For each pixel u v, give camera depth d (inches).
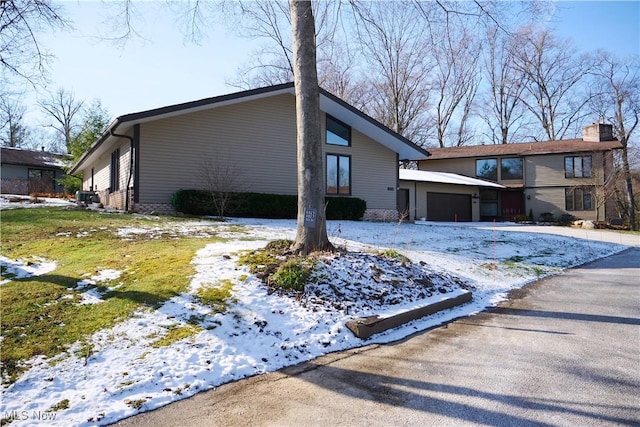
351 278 220.2
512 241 498.6
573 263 411.8
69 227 357.1
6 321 157.2
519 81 1341.0
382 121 1217.4
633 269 378.6
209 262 230.2
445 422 103.7
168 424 104.5
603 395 119.1
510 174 1116.5
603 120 1172.5
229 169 537.0
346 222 579.2
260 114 573.9
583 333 183.2
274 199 552.1
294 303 188.1
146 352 139.8
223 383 129.3
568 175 1045.8
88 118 868.0
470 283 285.3
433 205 938.1
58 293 187.6
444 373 136.6
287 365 144.9
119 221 402.3
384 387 125.8
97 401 113.7
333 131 655.8
